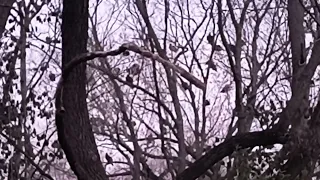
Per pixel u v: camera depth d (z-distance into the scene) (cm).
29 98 1019
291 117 702
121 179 1423
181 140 988
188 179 662
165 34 1038
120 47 392
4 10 763
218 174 742
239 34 959
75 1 454
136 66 982
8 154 938
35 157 951
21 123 969
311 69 737
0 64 1005
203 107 1037
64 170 1255
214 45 1037
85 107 453
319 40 748
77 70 448
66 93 441
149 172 1012
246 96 1030
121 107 1107
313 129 693
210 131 1169
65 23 456
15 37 1027
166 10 1073
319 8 743
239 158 695
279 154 702
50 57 1296
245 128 882
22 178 921
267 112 910
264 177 688
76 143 441
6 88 986
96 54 405
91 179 443
